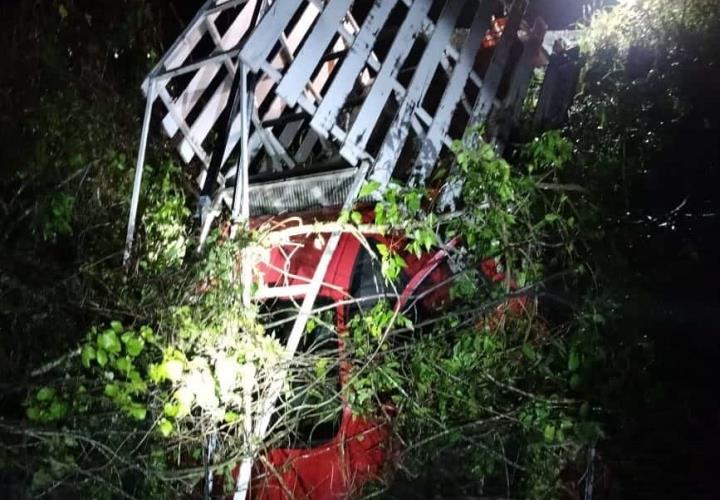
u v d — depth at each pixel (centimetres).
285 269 477
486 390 475
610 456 465
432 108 629
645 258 522
